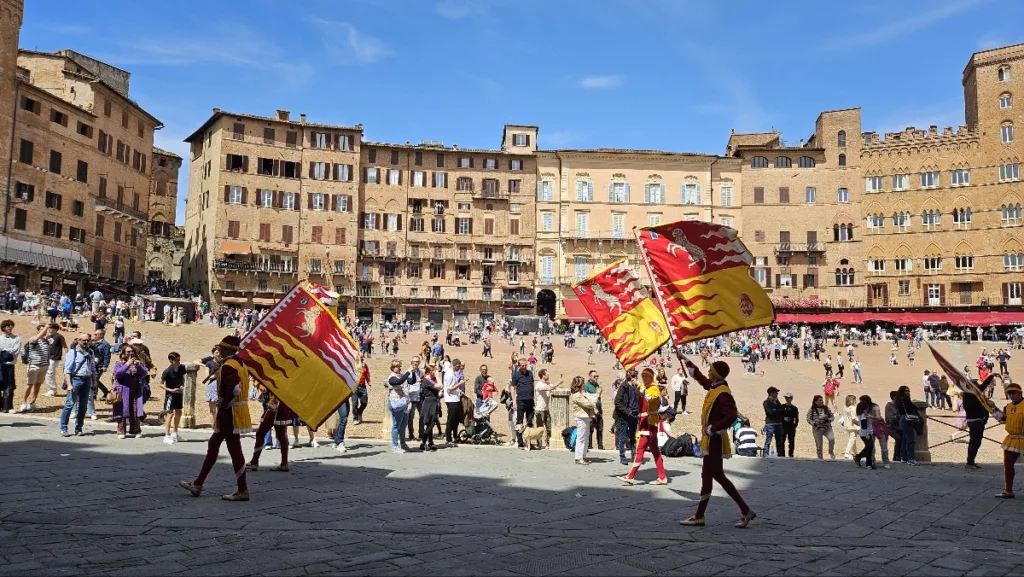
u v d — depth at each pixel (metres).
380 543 8.35
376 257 90.00
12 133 63.47
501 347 63.00
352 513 10.17
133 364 17.44
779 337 70.31
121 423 17.06
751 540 8.94
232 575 6.98
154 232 97.94
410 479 13.33
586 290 14.72
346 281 87.69
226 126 83.94
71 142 70.31
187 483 11.00
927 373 37.19
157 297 59.38
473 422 20.66
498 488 12.62
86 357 16.98
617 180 95.94
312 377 12.27
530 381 19.73
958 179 89.75
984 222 87.56
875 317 89.31
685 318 12.70
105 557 7.48
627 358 14.22
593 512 10.72
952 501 12.44
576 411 16.44
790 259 94.81
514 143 96.81
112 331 45.41
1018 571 7.70
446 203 93.12
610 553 8.07
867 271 92.94
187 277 92.12
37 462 13.23
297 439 17.86
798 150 95.75
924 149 91.75
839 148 95.44
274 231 85.38
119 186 78.19
